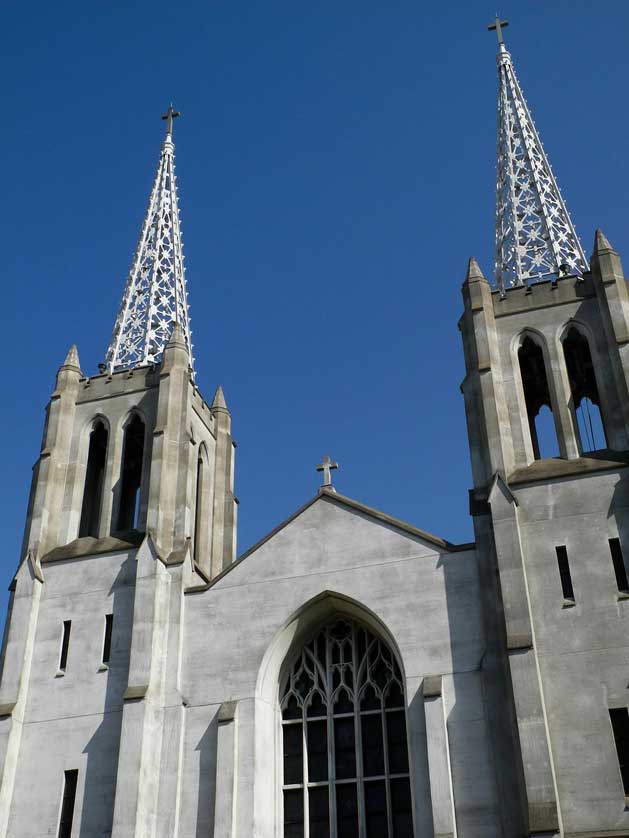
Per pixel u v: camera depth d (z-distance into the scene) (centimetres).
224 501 6781
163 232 7794
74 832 5012
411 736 4825
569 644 4800
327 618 5431
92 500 6469
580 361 6122
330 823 4906
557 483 5234
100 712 5325
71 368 6675
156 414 6306
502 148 7419
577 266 6650
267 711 5188
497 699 4772
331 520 5559
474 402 5719
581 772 4488
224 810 4838
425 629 5081
